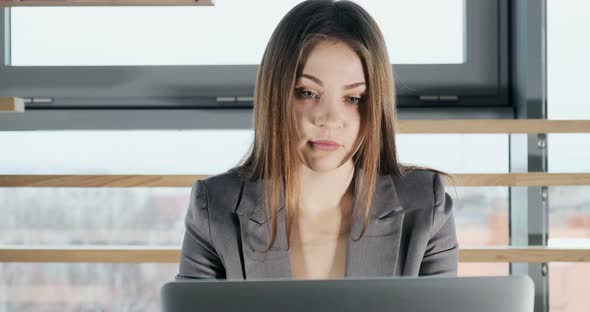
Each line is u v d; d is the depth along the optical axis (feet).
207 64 7.83
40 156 7.79
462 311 2.88
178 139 7.82
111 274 7.79
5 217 7.81
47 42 7.83
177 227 7.85
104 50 7.82
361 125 4.42
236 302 2.85
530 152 7.44
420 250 4.61
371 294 2.84
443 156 7.87
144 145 7.82
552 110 7.73
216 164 7.82
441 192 4.76
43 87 7.78
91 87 7.79
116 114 7.68
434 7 7.86
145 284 7.80
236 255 4.62
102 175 6.89
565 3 7.68
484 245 7.87
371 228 4.52
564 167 7.71
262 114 4.48
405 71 7.82
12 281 7.77
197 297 2.86
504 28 7.84
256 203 4.58
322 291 2.84
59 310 7.80
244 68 7.79
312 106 4.34
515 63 7.73
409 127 6.90
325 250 4.59
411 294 2.85
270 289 2.85
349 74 4.30
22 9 7.82
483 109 7.79
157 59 7.84
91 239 7.84
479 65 7.84
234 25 7.83
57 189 7.81
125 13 7.82
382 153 4.71
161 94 7.79
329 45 4.30
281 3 7.82
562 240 7.57
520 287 2.91
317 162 4.38
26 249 6.78
